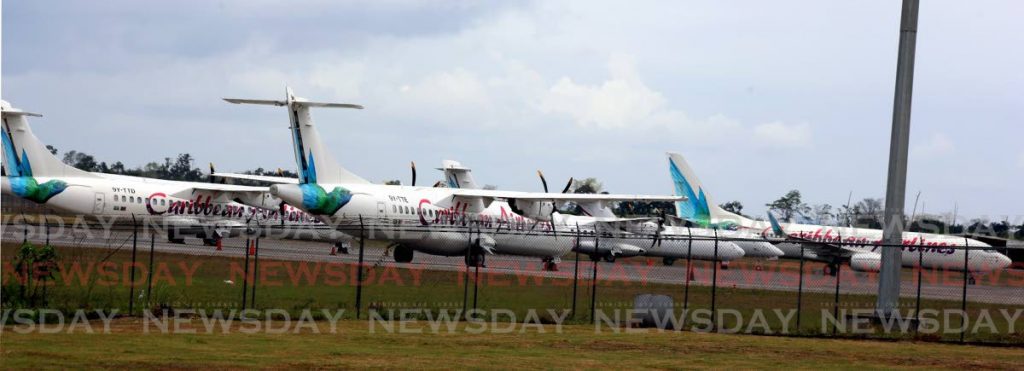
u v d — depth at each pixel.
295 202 134.12
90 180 154.75
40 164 155.62
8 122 152.50
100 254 113.06
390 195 142.75
